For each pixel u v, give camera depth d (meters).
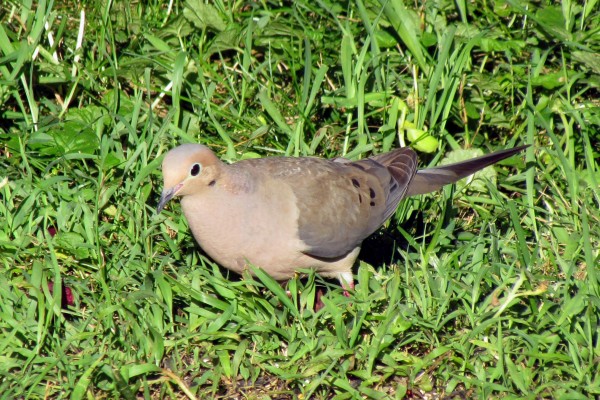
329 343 9.48
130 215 10.59
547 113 12.65
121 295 9.74
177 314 10.05
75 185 11.27
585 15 13.42
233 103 12.88
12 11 12.70
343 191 10.45
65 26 12.94
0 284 9.56
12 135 11.41
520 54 13.26
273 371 9.23
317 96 13.05
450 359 9.46
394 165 11.27
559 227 11.15
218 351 9.44
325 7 12.59
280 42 13.12
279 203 9.89
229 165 10.02
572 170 11.42
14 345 9.17
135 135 11.24
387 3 12.45
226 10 13.59
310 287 9.95
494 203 11.68
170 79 12.73
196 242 10.67
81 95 12.45
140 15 13.48
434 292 10.07
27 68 12.05
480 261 10.64
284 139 12.47
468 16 13.70
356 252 10.85
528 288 9.86
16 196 10.89
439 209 11.90
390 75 12.72
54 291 9.37
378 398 9.02
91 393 8.70
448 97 12.42
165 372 8.96
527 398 8.91
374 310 10.07
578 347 9.45
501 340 9.30
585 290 9.74
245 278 9.91
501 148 12.75
